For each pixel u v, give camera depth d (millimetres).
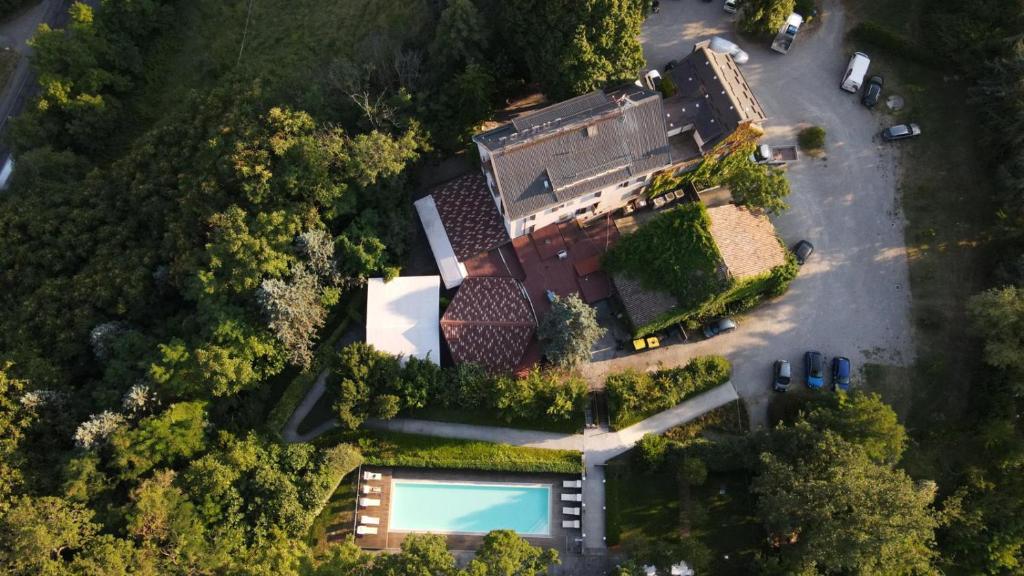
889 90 74125
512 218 62594
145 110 83688
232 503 58469
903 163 72125
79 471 56375
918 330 67562
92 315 65000
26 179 75625
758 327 68188
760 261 64938
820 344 67500
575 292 67250
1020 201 65250
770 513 54375
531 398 61656
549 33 65625
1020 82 64688
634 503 62906
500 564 53000
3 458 57219
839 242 70562
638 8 65938
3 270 68250
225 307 61312
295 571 54562
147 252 67438
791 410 64250
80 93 79812
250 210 65562
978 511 57188
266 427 64250
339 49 81562
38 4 88938
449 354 66562
